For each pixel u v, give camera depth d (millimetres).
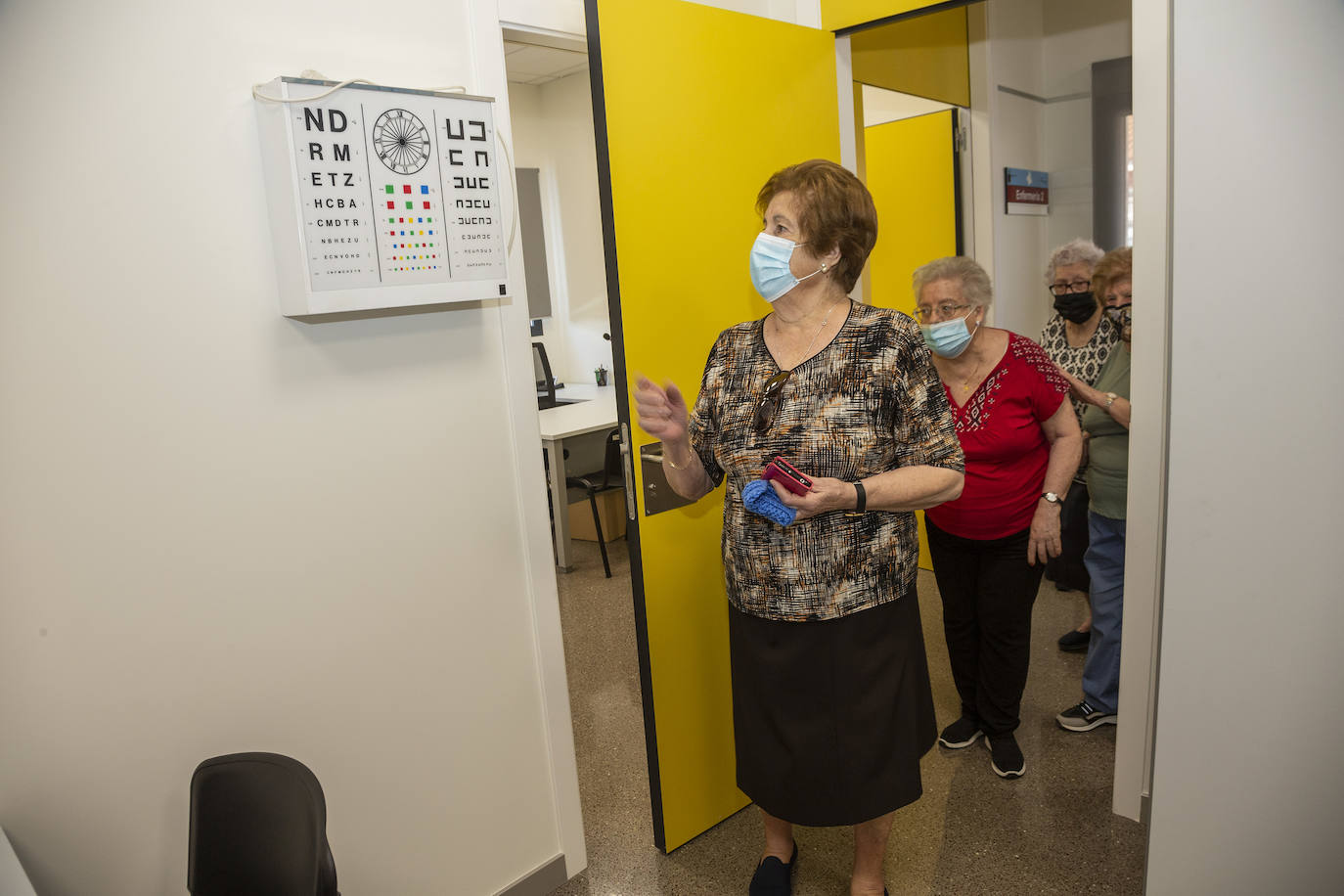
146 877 1442
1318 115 1113
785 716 1718
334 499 1604
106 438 1340
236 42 1419
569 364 6688
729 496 1754
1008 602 2295
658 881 2070
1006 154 4078
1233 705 1289
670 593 2090
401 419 1687
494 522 1855
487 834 1913
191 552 1440
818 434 1603
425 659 1766
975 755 2506
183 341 1402
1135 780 2139
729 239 2139
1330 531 1180
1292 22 1114
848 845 2156
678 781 2166
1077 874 1971
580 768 2643
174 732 1449
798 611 1642
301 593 1576
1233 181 1172
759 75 2189
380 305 1498
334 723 1643
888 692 1686
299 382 1539
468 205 1602
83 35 1273
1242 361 1205
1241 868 1324
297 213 1388
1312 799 1252
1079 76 4422
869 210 1606
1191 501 1275
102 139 1300
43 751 1327
